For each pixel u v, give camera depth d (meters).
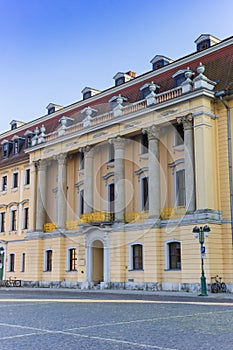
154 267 27.03
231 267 24.92
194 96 26.00
